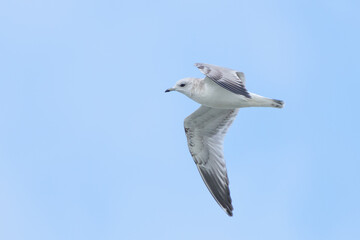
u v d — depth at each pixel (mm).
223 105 15188
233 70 14172
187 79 15344
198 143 16688
